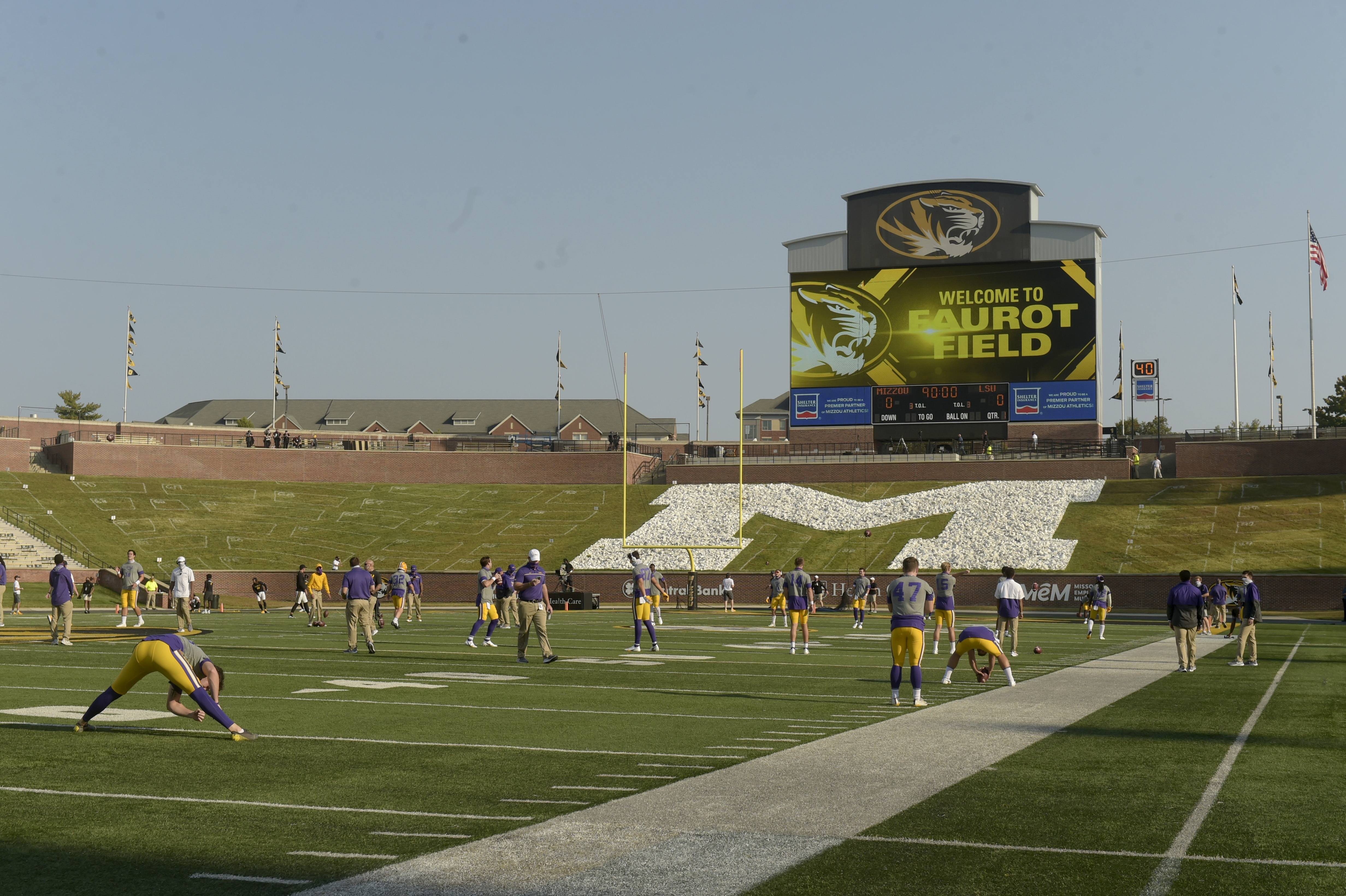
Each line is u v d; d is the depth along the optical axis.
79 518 64.81
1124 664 22.50
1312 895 6.42
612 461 75.44
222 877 6.64
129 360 80.31
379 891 6.36
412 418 139.00
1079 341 65.12
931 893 6.41
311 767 10.17
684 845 7.43
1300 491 61.50
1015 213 66.19
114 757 10.52
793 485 70.31
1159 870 6.90
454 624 37.31
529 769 10.17
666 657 23.42
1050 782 9.64
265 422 137.50
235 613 48.56
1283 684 18.39
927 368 67.12
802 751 11.20
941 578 25.09
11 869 6.78
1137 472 68.25
